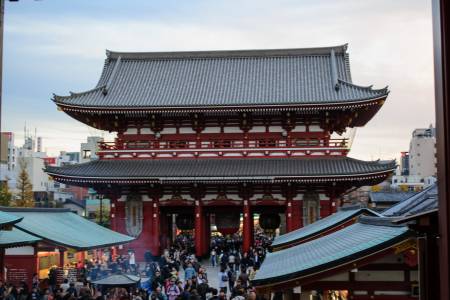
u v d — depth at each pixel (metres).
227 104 71.50
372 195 88.88
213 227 116.00
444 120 8.00
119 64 87.38
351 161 71.38
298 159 72.88
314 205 71.25
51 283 38.62
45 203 137.50
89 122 77.44
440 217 8.37
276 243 37.50
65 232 43.62
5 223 29.64
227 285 45.34
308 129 74.12
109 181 69.38
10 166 174.12
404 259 19.25
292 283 19.55
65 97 74.75
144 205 73.19
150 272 48.88
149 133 76.19
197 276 41.66
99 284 30.95
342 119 74.00
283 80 81.69
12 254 40.94
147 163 74.38
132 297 31.19
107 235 51.03
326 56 86.00
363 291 19.86
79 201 158.50
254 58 87.00
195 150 74.50
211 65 87.00
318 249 25.09
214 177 68.50
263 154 73.62
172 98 78.75
